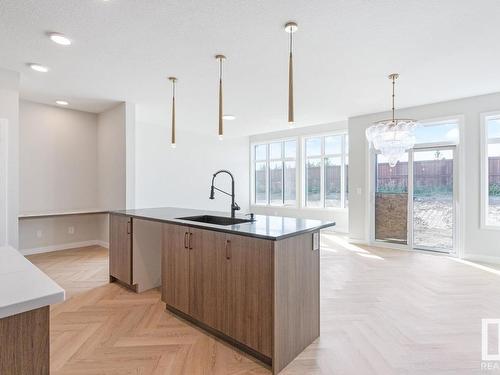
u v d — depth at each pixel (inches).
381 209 223.9
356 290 132.0
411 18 94.7
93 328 97.4
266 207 348.2
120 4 87.0
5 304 31.5
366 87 162.4
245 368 77.2
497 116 176.6
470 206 184.7
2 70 134.8
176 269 103.5
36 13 91.4
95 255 191.6
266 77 146.9
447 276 151.0
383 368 76.8
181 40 109.1
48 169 199.9
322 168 303.1
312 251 89.6
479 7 88.7
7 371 33.1
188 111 218.2
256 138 357.7
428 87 163.3
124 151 191.9
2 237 135.1
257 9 89.7
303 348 85.5
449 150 194.9
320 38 107.4
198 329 96.8
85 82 153.8
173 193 289.0
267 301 76.2
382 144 146.1
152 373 74.6
